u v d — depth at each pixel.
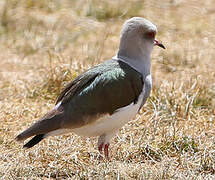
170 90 15.34
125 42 12.05
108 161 11.63
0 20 20.98
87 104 11.39
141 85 11.80
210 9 22.25
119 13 21.84
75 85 11.62
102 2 22.45
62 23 21.02
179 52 18.77
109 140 11.91
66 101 11.51
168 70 17.55
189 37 20.09
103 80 11.53
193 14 21.88
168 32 20.45
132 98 11.63
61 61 16.95
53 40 19.69
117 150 12.56
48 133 11.34
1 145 12.80
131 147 12.56
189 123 13.96
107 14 21.77
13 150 12.62
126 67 11.84
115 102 11.47
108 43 19.47
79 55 17.64
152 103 14.55
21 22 20.95
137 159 12.20
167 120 13.93
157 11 22.11
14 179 11.08
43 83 15.95
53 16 21.52
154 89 15.43
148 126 13.55
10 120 14.05
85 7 22.11
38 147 12.57
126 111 11.61
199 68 17.52
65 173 11.55
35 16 21.39
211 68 17.42
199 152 12.38
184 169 11.77
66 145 12.76
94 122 11.45
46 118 11.32
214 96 15.34
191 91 15.26
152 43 12.16
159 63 18.16
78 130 11.56
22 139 11.12
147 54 12.12
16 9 21.77
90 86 11.51
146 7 22.39
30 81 16.50
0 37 20.09
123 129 13.47
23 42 19.66
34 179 11.23
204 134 13.24
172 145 12.71
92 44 19.38
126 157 12.20
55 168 11.73
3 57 18.61
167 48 19.20
